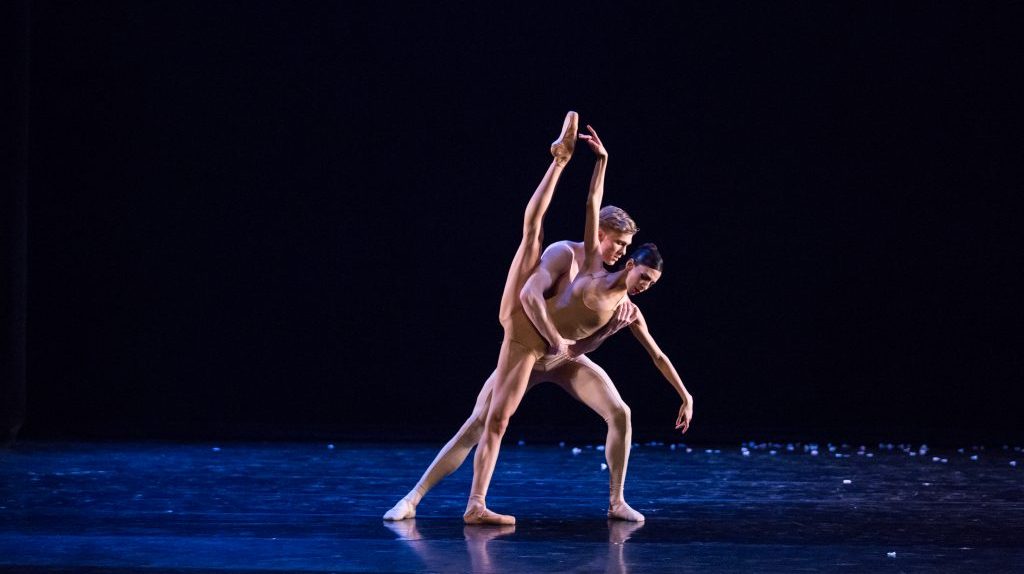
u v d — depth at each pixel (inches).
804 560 308.2
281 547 322.0
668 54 771.4
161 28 775.1
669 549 323.6
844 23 768.3
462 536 344.5
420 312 778.8
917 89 768.9
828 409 775.1
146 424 776.9
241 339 779.4
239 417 780.6
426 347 778.8
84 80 776.3
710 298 775.1
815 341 775.1
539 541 336.2
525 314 365.7
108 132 778.2
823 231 773.3
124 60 776.3
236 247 779.4
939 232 772.6
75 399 779.4
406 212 778.8
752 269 774.5
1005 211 768.9
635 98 773.3
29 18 764.0
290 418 780.6
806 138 772.6
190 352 781.3
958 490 478.0
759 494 461.7
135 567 292.5
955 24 765.9
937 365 773.9
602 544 331.9
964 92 767.7
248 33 776.3
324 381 781.3
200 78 777.6
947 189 770.2
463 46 773.9
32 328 776.3
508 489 472.1
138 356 780.6
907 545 333.4
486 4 773.3
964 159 768.9
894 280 772.6
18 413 756.6
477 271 778.2
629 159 773.9
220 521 373.1
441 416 778.2
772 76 771.4
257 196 779.4
